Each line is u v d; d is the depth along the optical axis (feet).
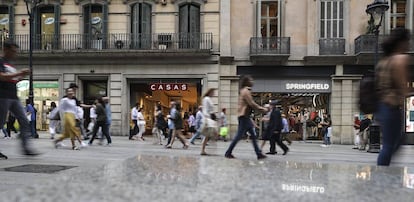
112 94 81.25
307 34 78.74
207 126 36.78
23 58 82.28
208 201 4.10
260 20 79.87
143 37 81.05
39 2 75.41
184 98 84.69
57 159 27.73
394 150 15.87
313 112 80.07
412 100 71.20
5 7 84.58
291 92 79.36
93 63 81.66
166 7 80.84
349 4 78.38
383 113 15.78
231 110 79.25
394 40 16.16
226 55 79.00
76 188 4.49
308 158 38.09
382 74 15.97
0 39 82.84
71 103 39.47
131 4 81.56
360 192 4.76
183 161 7.14
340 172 6.28
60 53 80.43
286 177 5.76
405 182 5.44
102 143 50.03
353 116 76.95
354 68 77.66
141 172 5.82
